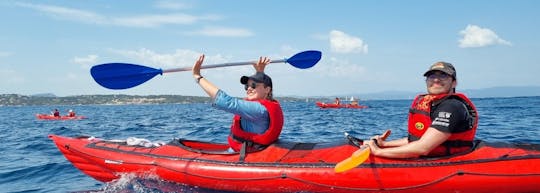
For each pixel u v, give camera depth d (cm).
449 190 341
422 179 345
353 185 357
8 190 483
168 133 1216
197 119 2009
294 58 532
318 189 366
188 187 409
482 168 341
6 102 15562
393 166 355
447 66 343
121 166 440
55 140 499
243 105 381
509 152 351
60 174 557
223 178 390
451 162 347
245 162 392
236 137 415
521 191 337
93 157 460
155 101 16700
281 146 400
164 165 420
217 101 380
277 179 374
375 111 2836
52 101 16138
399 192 350
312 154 385
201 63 405
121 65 471
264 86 407
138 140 471
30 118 2705
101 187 451
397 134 1054
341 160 371
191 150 429
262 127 399
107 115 3059
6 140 1064
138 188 411
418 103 363
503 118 1543
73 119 2309
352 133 1107
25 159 696
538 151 353
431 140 335
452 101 336
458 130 340
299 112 2784
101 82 473
